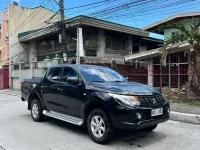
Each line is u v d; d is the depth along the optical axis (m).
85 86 6.09
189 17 19.55
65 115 6.85
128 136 6.25
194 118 7.88
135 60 19.50
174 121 8.23
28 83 8.63
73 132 6.71
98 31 23.22
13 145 5.61
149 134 6.46
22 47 30.61
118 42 25.20
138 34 25.42
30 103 8.59
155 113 5.47
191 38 11.39
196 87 11.53
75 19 20.36
